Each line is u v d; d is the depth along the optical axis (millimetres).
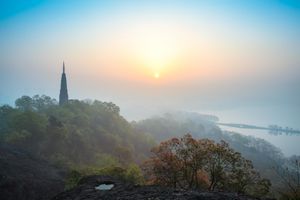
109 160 61688
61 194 15367
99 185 15609
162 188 13992
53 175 50312
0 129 81062
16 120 72688
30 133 68938
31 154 59844
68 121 91250
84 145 79500
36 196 40500
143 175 36844
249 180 23859
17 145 63969
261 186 23641
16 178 43094
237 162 24156
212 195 12672
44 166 54844
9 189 39469
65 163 61062
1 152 54250
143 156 96875
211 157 24094
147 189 13867
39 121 73875
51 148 69875
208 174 25578
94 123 103500
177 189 13742
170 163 24828
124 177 35531
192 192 13102
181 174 25078
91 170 41844
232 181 23609
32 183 43469
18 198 38719
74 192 15055
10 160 51188
